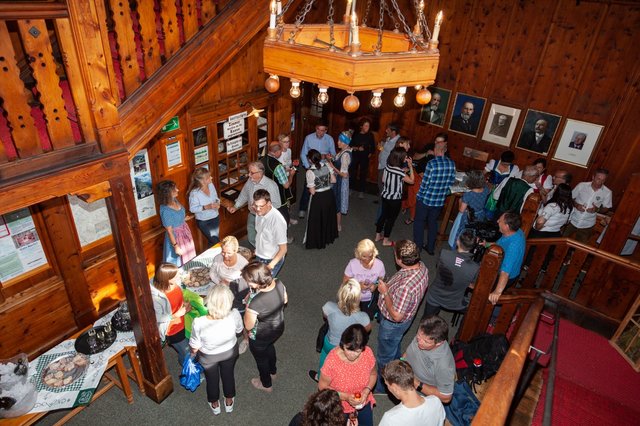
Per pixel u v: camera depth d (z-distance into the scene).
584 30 5.71
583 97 5.93
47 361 3.50
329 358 3.07
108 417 3.84
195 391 4.14
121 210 3.00
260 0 3.59
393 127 6.98
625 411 3.75
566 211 5.48
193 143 5.21
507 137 6.77
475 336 4.17
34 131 2.42
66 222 4.16
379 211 6.55
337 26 2.62
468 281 4.05
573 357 4.34
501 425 2.02
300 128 8.88
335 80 2.00
